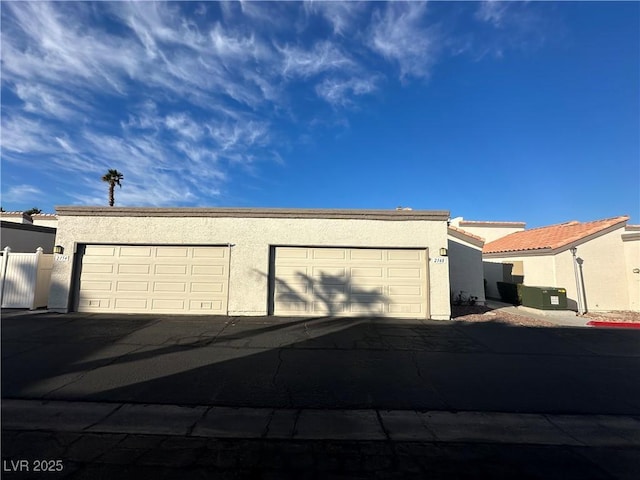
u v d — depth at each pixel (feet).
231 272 41.19
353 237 41.70
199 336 30.96
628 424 16.42
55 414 16.37
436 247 41.68
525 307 54.03
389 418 16.56
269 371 22.50
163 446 13.73
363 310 41.22
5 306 42.68
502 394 19.61
